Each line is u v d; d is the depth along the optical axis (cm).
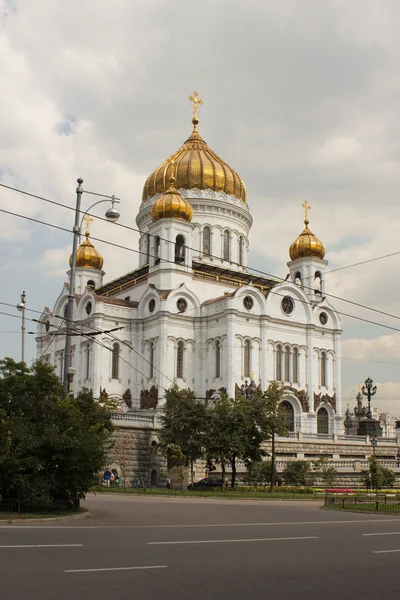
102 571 1709
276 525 3034
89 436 3584
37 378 3650
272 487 6175
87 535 2434
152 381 8669
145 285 9369
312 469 7669
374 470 7119
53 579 1595
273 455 6328
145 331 9000
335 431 9456
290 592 1550
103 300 8906
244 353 8712
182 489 6156
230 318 8562
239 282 9844
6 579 1580
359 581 1697
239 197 10631
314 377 9362
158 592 1501
